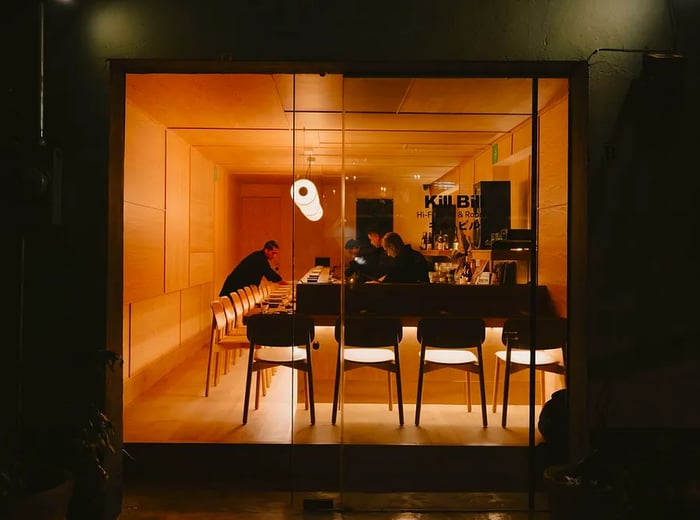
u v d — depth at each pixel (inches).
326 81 159.2
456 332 160.7
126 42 117.2
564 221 153.3
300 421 163.6
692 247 120.4
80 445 106.7
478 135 175.2
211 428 159.6
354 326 160.7
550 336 154.9
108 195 117.6
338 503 134.5
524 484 143.9
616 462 112.0
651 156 120.2
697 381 120.1
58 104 116.7
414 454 144.6
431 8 119.0
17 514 93.1
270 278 282.5
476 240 168.9
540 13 119.0
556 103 157.8
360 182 169.5
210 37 117.9
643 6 119.8
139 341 200.7
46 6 116.4
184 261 265.0
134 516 126.2
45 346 116.8
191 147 275.1
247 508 131.3
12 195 111.7
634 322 120.0
